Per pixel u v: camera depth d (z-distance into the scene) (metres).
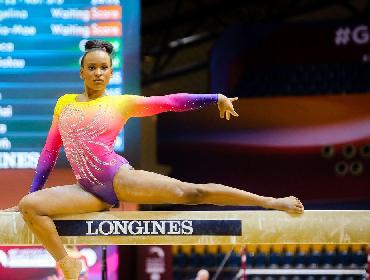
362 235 9.97
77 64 19.48
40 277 20.08
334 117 25.45
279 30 27.88
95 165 9.84
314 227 9.98
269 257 24.56
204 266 24.75
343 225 9.97
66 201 9.83
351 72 27.67
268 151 25.61
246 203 9.96
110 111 9.94
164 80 32.78
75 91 19.52
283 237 10.00
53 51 19.48
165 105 10.00
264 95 27.56
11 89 19.41
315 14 32.22
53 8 19.55
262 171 25.61
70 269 9.81
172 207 24.83
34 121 19.41
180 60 33.22
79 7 19.55
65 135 10.01
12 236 10.09
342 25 27.73
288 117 25.62
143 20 31.92
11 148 19.31
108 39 19.48
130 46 19.45
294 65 27.88
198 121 26.08
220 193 9.85
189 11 30.80
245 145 25.75
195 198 9.84
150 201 9.92
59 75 19.47
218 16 32.16
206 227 10.04
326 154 25.39
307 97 25.59
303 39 27.84
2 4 19.53
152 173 9.97
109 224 10.02
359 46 27.64
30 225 9.80
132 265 23.62
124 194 9.91
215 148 25.88
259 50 27.89
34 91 19.42
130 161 19.16
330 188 25.31
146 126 30.92
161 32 32.41
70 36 19.53
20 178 19.31
